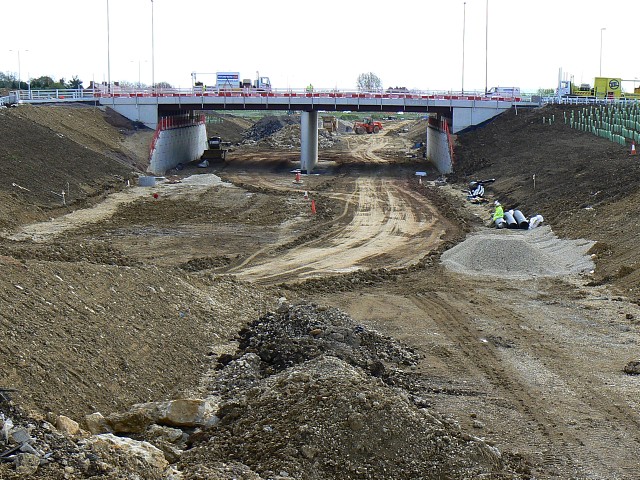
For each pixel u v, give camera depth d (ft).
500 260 104.58
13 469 35.04
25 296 53.01
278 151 303.48
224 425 46.09
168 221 142.10
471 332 74.33
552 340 71.61
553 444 48.98
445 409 54.49
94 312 55.77
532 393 57.93
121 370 51.11
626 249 101.86
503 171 184.55
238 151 303.68
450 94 242.78
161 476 38.83
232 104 236.22
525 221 133.18
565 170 162.30
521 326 76.48
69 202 150.71
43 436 37.76
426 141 309.01
